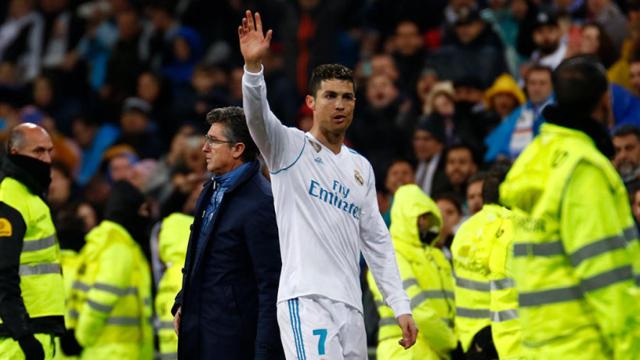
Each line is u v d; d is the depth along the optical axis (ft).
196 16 140.97
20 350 65.41
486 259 66.23
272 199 62.28
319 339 57.16
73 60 148.87
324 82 59.16
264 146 58.18
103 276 82.58
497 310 64.49
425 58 115.34
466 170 92.17
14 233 66.33
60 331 68.44
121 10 149.89
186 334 62.49
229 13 140.67
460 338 68.44
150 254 85.81
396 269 60.80
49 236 68.54
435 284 71.72
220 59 136.36
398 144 106.93
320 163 58.90
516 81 109.50
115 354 82.99
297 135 58.85
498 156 94.12
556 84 49.34
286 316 57.98
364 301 78.23
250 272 62.39
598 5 105.70
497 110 99.91
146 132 126.52
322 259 58.08
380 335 71.36
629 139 81.00
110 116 137.18
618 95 92.68
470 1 114.73
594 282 46.93
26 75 153.17
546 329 48.52
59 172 111.86
